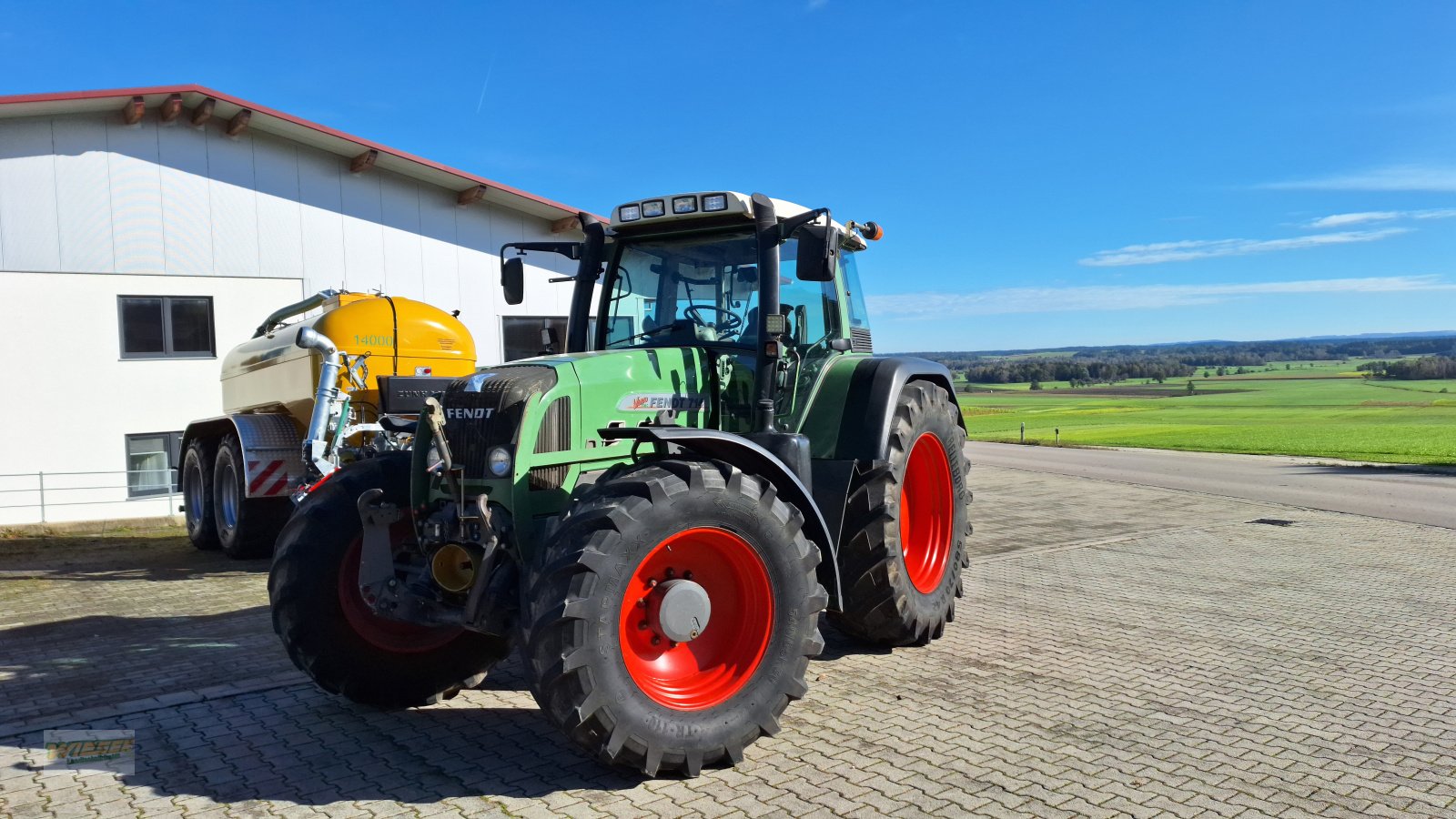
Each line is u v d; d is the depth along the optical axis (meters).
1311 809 3.32
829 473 5.20
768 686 3.82
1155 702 4.54
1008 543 9.73
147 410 11.98
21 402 11.26
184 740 4.12
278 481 8.87
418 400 8.65
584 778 3.64
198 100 11.69
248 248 12.39
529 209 14.23
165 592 7.70
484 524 3.90
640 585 3.74
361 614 4.49
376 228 13.19
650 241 5.34
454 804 3.39
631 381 4.39
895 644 5.59
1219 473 18.55
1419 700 4.56
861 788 3.51
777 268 4.79
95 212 11.52
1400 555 8.91
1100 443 30.94
